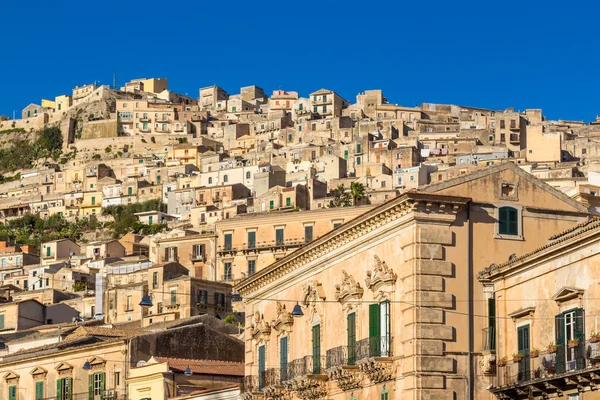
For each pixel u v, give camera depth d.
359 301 88.75
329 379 92.44
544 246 74.88
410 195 81.19
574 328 70.69
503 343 77.75
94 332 142.88
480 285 81.88
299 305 96.56
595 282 69.06
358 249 89.75
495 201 84.06
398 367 82.50
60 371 135.50
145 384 123.31
